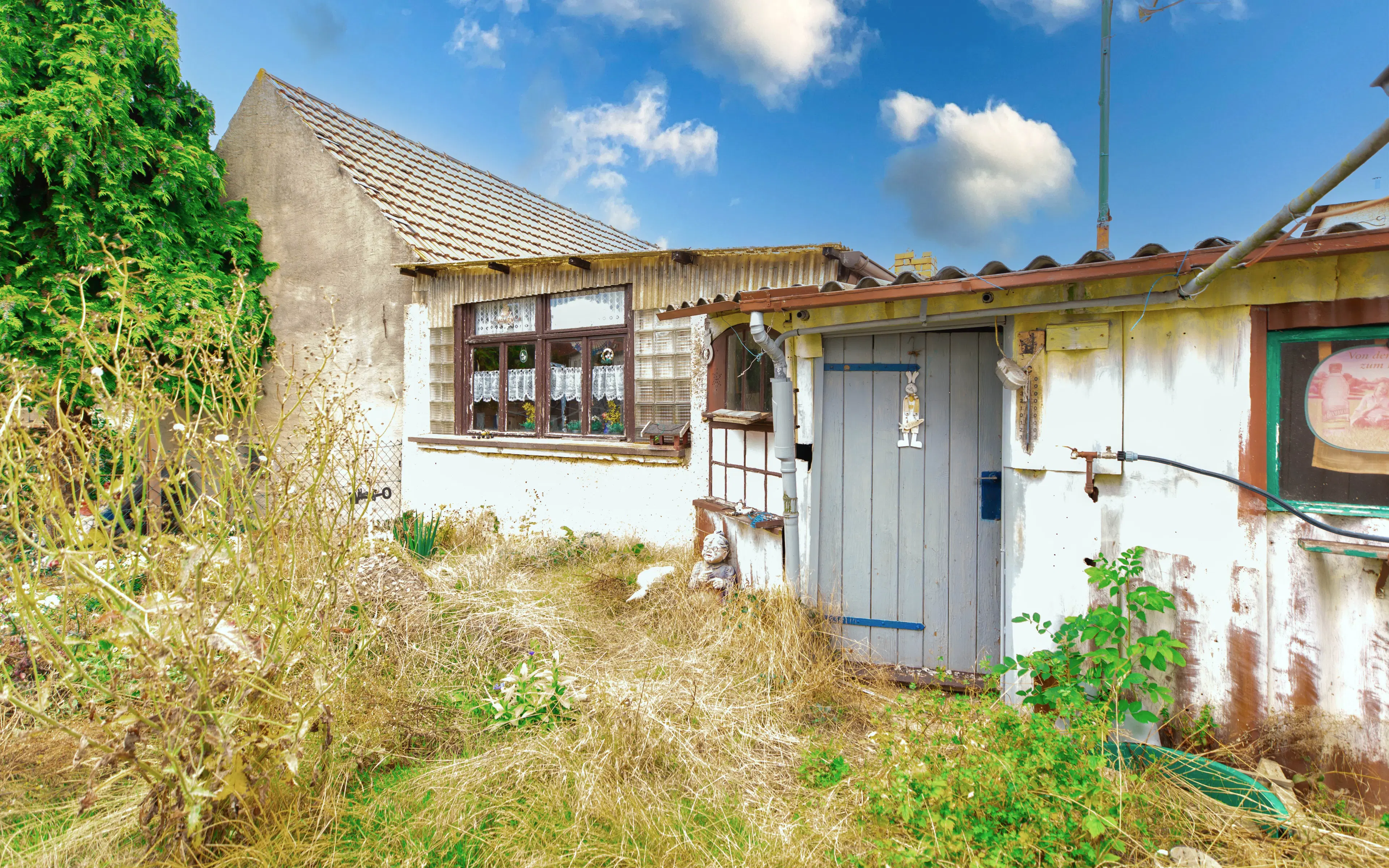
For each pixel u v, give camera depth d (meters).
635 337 7.19
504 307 8.31
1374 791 2.62
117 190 7.54
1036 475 3.43
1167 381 3.05
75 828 2.45
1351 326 2.66
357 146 10.05
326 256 9.37
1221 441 2.94
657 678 3.85
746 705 3.50
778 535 4.60
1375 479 2.66
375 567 4.70
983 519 4.06
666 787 2.87
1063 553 3.35
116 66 7.55
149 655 2.12
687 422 6.81
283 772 2.53
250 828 2.38
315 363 9.41
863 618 4.28
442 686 3.71
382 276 8.98
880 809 2.52
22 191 7.34
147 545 2.33
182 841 2.23
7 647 2.89
